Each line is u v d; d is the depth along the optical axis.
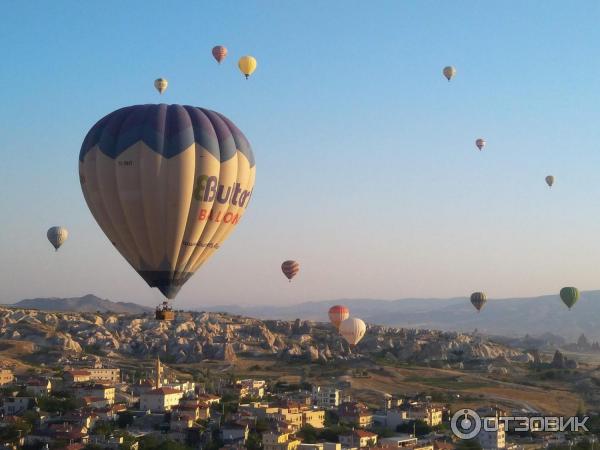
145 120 102.44
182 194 101.56
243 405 188.00
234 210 107.31
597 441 175.88
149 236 102.81
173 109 104.56
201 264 107.12
